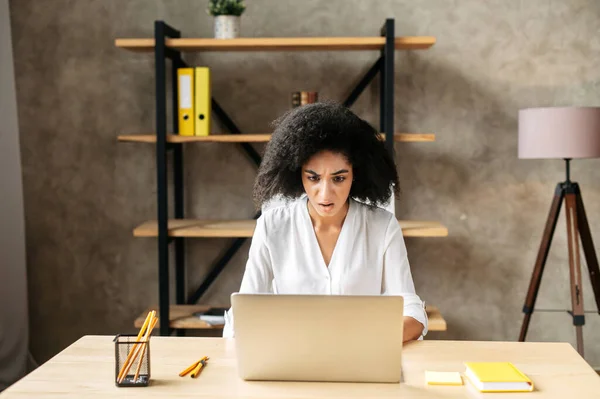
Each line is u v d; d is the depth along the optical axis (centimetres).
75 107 353
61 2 348
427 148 351
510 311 357
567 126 302
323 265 184
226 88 349
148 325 148
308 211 186
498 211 353
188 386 141
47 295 363
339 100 347
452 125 350
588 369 151
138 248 360
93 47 350
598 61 345
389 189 185
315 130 166
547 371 150
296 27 346
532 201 353
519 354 161
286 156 173
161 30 303
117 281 361
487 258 355
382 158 181
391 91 303
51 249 360
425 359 158
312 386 140
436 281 357
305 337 140
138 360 142
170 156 357
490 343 171
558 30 345
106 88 352
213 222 339
